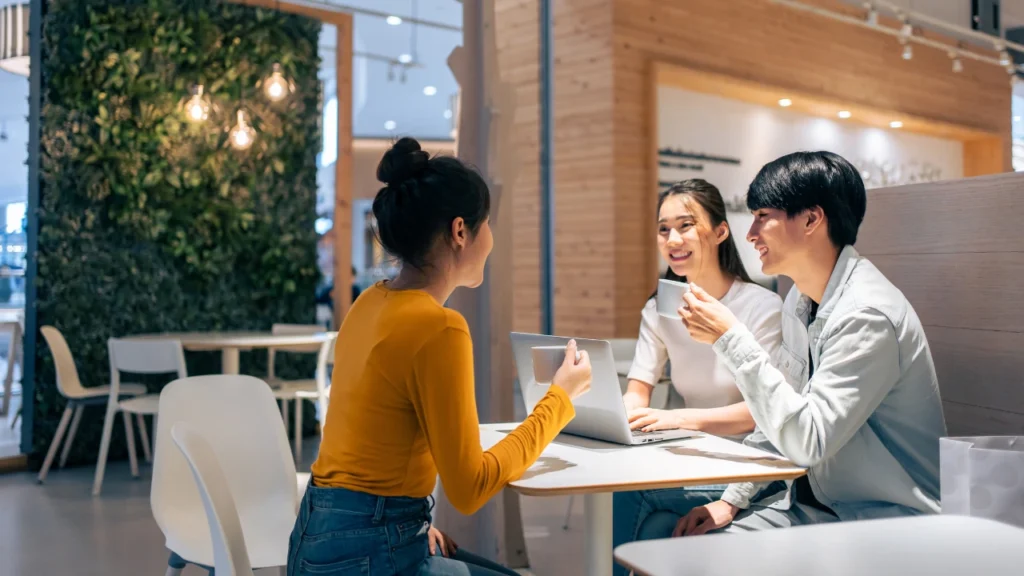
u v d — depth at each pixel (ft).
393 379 4.85
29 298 17.75
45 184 17.87
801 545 3.44
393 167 5.37
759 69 25.40
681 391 8.61
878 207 8.29
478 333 10.99
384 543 4.83
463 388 4.87
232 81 19.92
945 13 31.58
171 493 7.32
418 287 5.31
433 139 42.93
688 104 24.23
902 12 25.22
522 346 6.94
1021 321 7.02
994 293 7.23
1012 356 7.09
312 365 21.34
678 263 8.52
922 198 7.86
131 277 18.75
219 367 20.02
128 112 18.66
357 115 41.19
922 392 6.00
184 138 19.34
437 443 4.81
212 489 5.06
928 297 7.80
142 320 18.86
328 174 37.40
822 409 5.69
